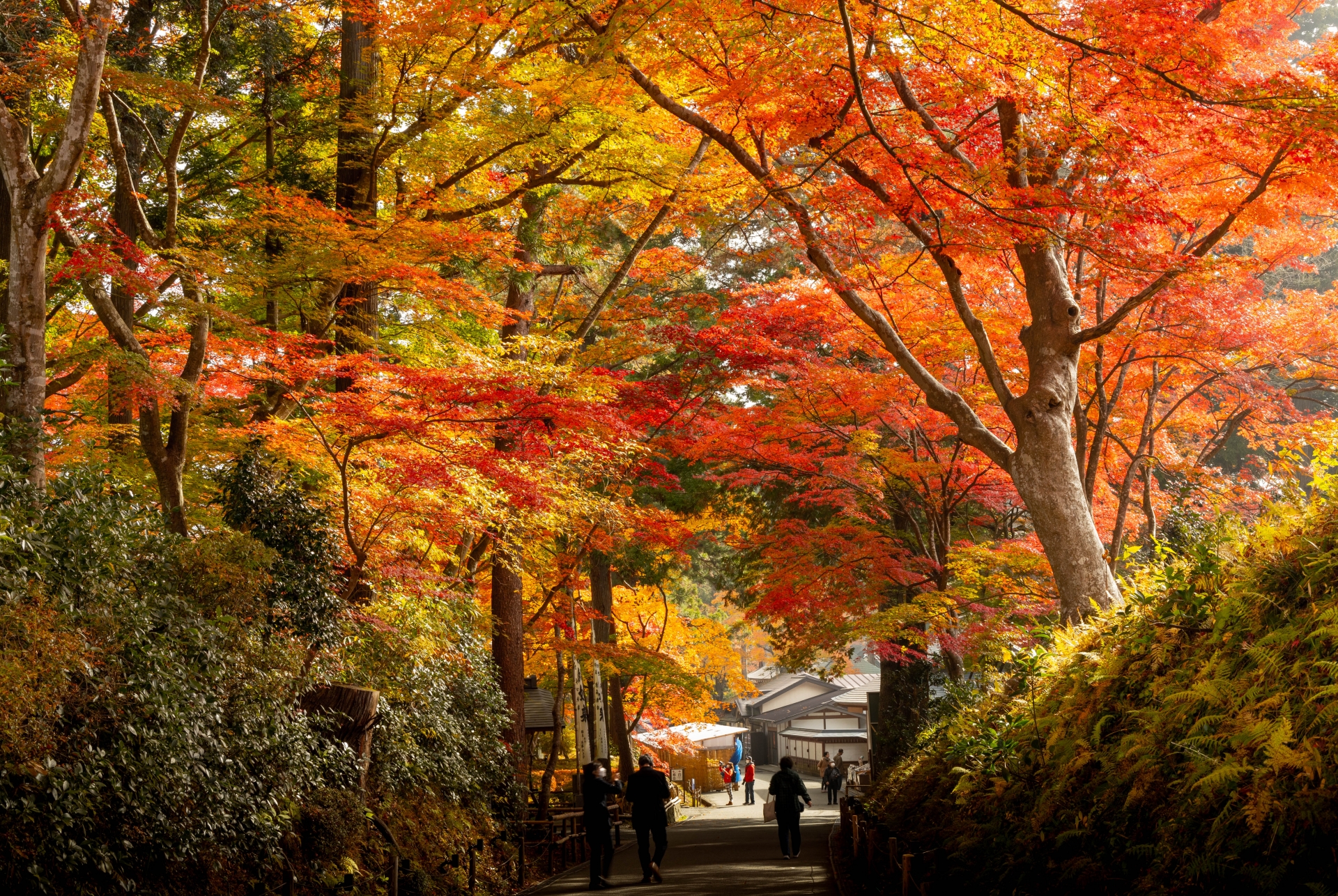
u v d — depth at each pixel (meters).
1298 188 11.67
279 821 8.71
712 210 16.16
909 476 19.66
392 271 11.90
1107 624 9.63
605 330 22.78
